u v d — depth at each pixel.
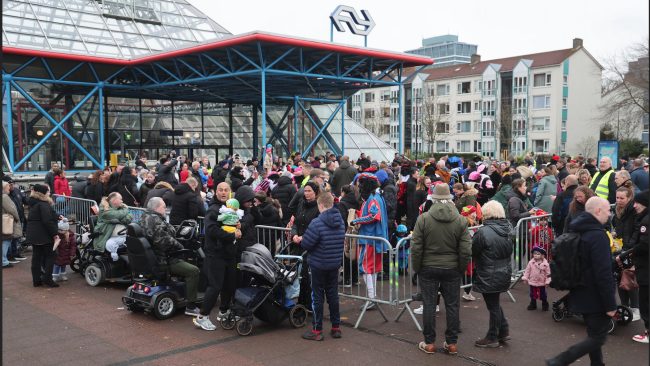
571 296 5.25
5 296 8.70
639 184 11.91
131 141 26.75
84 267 9.98
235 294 6.91
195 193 9.38
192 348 6.36
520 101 65.56
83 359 6.03
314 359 5.98
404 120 79.19
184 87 25.16
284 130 31.98
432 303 6.11
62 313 7.78
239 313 6.81
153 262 7.40
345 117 33.47
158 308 7.43
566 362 5.13
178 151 28.72
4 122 20.97
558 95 62.91
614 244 7.70
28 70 21.89
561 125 63.31
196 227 8.31
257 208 8.96
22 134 21.78
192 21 29.02
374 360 5.94
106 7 25.55
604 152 26.42
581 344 5.12
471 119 70.81
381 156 32.81
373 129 77.38
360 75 25.62
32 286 9.37
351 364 5.83
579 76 64.50
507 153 57.47
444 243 5.99
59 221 9.70
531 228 9.42
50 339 6.69
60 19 23.28
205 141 30.03
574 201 7.40
